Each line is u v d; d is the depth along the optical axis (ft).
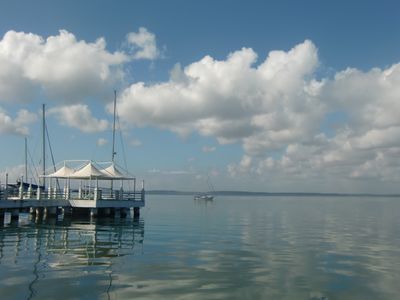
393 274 56.49
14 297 42.27
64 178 157.17
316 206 328.90
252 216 182.91
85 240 85.61
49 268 55.72
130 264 60.03
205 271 56.39
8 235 91.97
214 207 287.89
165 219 154.20
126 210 159.22
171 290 46.32
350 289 48.55
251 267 59.72
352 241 92.12
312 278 53.52
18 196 140.46
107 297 42.96
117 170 162.40
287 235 102.58
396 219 171.22
